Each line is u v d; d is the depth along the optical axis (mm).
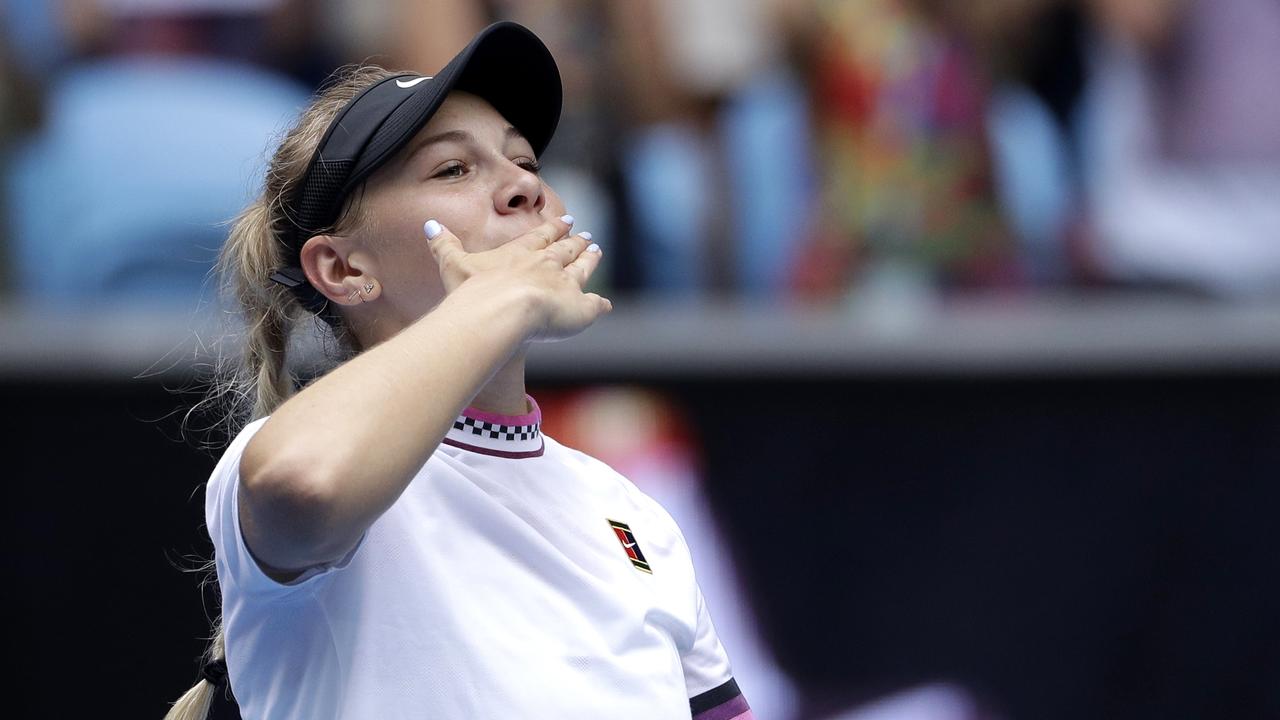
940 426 14781
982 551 14672
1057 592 14664
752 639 14219
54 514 13492
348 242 6066
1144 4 17172
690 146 16609
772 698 14172
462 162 6023
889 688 14312
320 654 5422
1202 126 17234
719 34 16641
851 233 16719
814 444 14555
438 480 5691
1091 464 14914
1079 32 17031
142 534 13539
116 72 15805
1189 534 14961
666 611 6012
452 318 5078
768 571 14328
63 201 15594
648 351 14414
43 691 13273
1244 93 17250
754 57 16719
